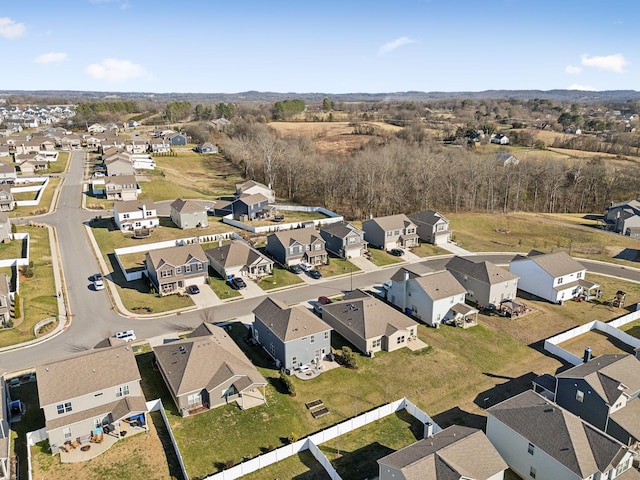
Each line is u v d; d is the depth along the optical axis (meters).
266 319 47.97
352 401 41.38
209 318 55.00
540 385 41.75
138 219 83.75
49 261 68.31
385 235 79.31
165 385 42.50
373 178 108.88
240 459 34.53
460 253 80.19
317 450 34.41
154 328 52.31
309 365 46.22
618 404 36.62
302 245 71.50
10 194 90.56
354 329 49.59
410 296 57.09
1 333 50.00
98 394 36.81
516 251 81.81
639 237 89.06
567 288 61.88
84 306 56.72
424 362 47.31
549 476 31.73
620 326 55.28
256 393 41.81
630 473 31.64
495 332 53.53
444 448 30.91
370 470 33.47
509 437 34.47
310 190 119.88
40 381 36.16
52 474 32.69
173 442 35.44
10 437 35.78
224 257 66.50
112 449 35.09
